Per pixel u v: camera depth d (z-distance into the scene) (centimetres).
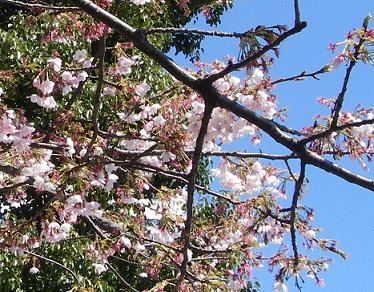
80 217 603
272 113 454
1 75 482
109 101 788
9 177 565
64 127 538
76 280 677
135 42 352
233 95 453
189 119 438
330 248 539
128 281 832
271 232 578
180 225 630
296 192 373
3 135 436
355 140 411
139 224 634
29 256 759
